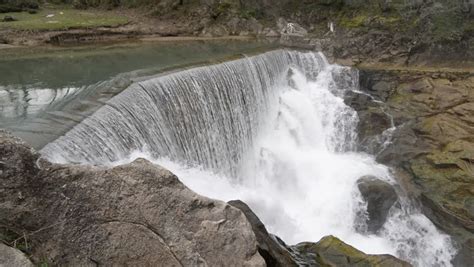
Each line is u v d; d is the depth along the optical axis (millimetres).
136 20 23625
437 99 17703
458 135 16188
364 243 13633
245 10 25156
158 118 12039
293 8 25375
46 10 24766
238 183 14680
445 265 13727
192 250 6133
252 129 16297
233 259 6297
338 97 18688
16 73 14172
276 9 25328
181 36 23625
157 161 11367
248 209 9336
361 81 19625
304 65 19641
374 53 21703
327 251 10258
